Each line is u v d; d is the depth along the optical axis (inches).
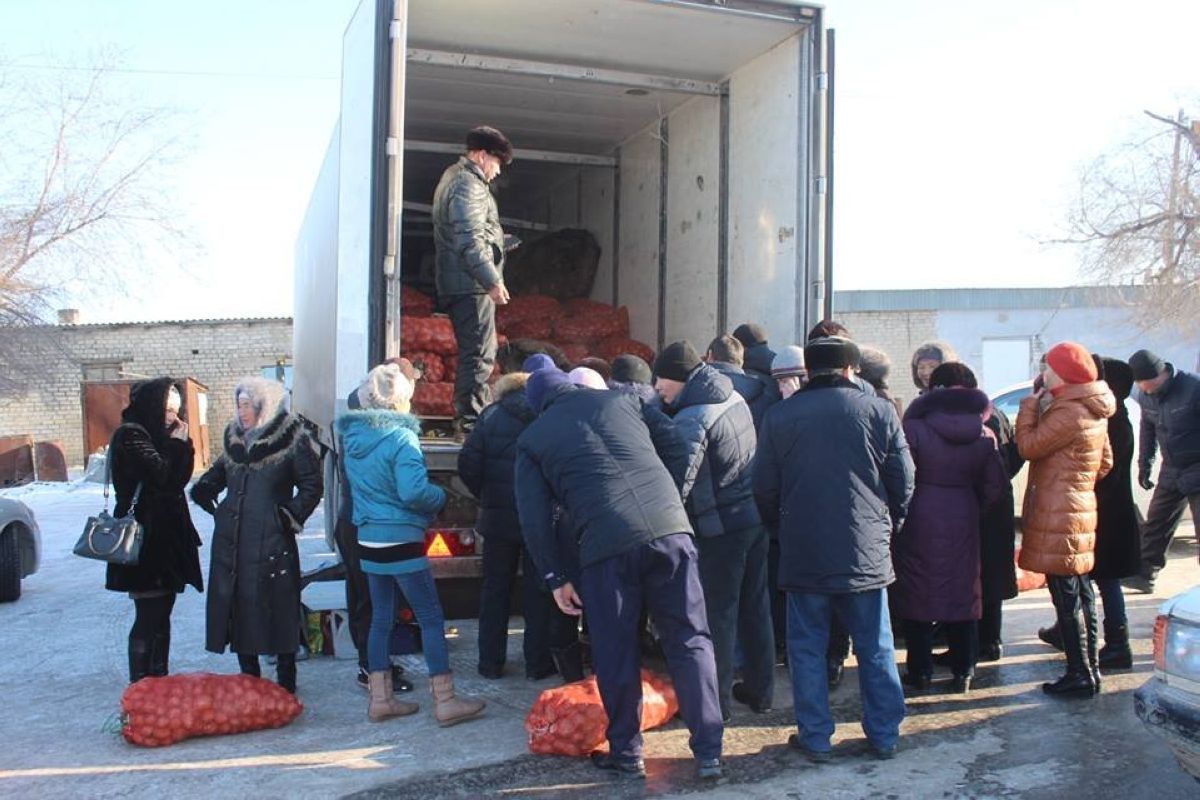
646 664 235.9
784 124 289.4
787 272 285.7
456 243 258.7
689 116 338.3
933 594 210.2
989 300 1175.0
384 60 235.9
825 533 182.4
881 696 185.6
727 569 202.2
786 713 212.5
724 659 203.2
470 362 265.7
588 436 178.9
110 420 1054.4
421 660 256.7
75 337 1299.2
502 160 267.7
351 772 181.6
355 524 207.5
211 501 224.1
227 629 211.5
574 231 397.4
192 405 1063.0
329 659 259.9
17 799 171.0
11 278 967.6
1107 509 230.2
